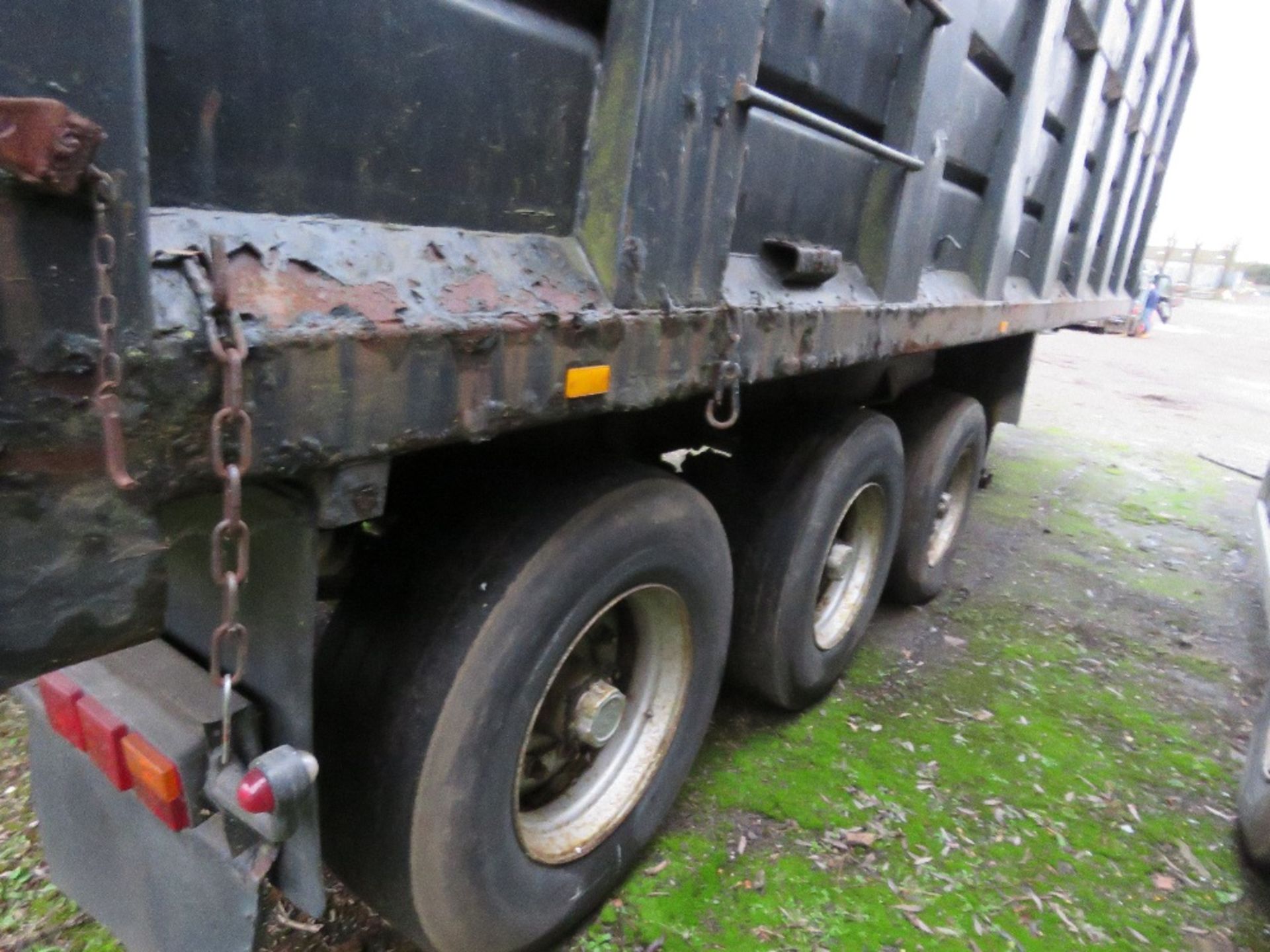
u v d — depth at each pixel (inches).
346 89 38.7
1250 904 88.5
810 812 94.4
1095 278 203.2
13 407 27.5
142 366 30.0
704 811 93.0
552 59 48.3
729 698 115.3
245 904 47.9
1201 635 154.5
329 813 59.7
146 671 48.9
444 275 42.9
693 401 81.7
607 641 77.4
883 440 106.0
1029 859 91.5
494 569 57.7
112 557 31.4
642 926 77.5
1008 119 115.1
